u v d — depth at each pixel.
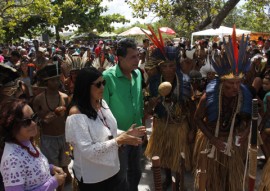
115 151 2.73
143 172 5.12
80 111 2.71
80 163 2.78
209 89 3.55
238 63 3.34
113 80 3.55
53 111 4.27
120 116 3.58
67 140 2.73
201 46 10.64
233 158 3.63
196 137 3.94
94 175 2.79
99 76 2.74
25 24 30.62
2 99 3.46
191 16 15.34
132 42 3.54
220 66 3.42
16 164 2.24
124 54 3.51
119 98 3.57
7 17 17.70
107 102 3.54
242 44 3.36
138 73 3.86
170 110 4.29
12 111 2.27
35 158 2.37
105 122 2.89
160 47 4.25
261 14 17.61
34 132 2.35
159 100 4.30
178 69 4.31
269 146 4.72
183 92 4.25
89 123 2.70
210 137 3.54
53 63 4.36
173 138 4.29
